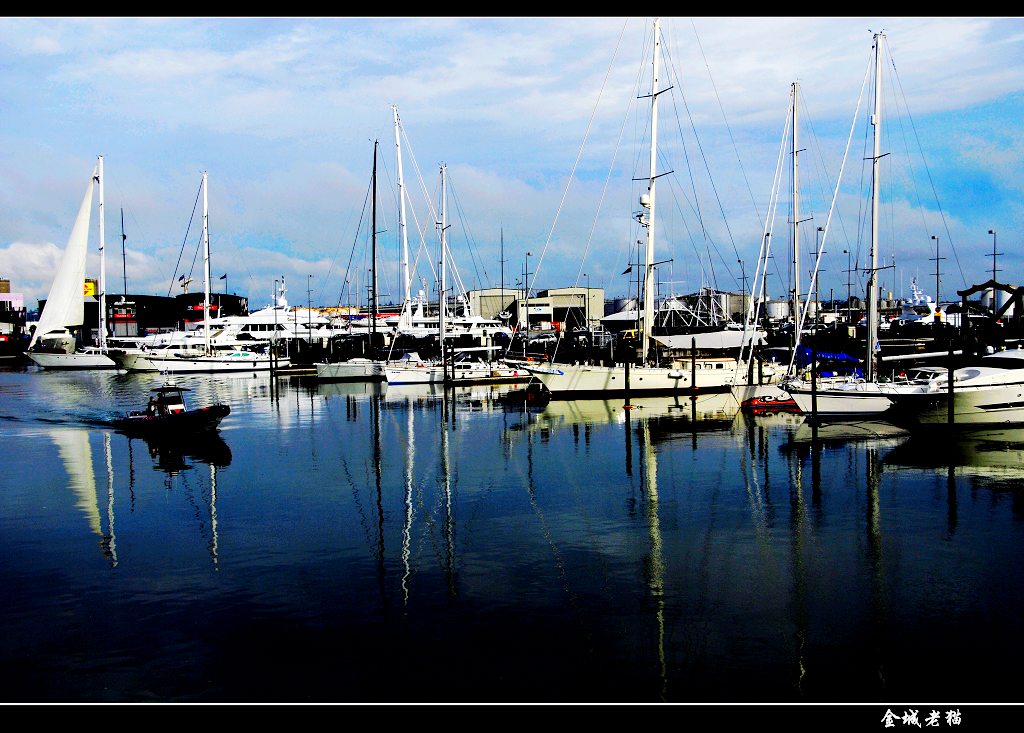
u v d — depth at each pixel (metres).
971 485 25.03
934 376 37.16
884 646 13.48
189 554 18.77
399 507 23.33
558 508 23.08
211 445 35.22
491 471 28.75
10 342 127.38
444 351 67.25
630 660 13.03
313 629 14.30
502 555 18.59
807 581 16.61
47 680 12.49
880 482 25.69
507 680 12.44
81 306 97.62
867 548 18.84
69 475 28.34
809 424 39.12
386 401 55.22
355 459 31.44
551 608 15.21
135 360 86.31
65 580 16.92
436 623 14.52
